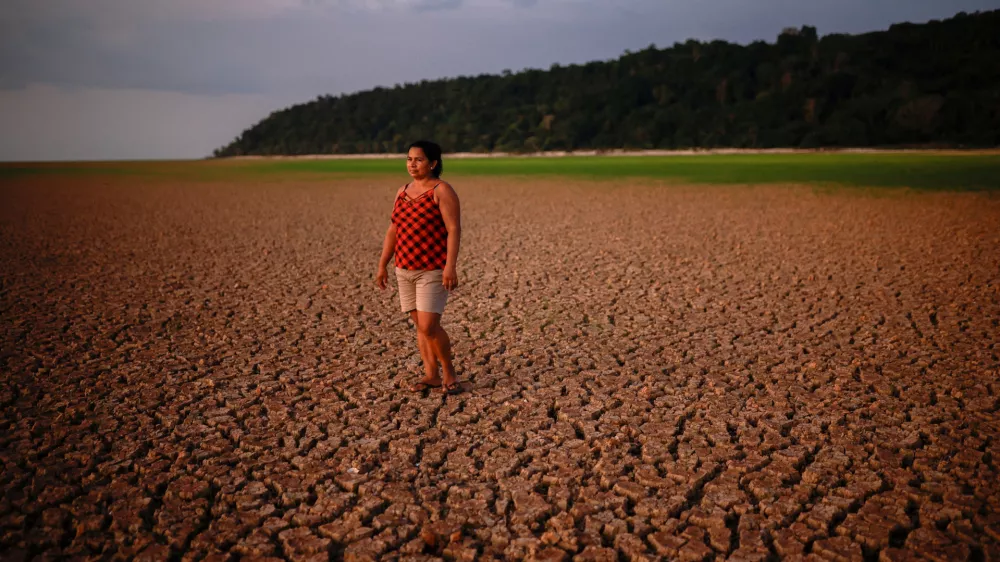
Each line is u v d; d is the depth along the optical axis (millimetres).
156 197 25766
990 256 9969
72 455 3982
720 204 19281
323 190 29125
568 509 3424
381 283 5020
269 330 6781
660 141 128625
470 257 11031
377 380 5266
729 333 6492
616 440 4105
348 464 3877
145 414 4633
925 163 45594
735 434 4285
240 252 11891
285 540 3139
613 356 5875
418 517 3318
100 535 3205
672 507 3385
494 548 3111
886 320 6801
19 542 3137
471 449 4090
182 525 3270
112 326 6965
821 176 32188
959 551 2982
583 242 12422
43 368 5578
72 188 32031
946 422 4320
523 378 5301
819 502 3422
